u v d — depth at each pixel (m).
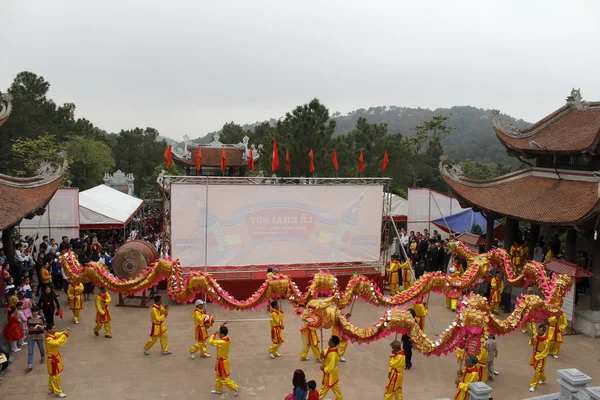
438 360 15.31
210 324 14.79
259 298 16.33
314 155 29.25
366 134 43.72
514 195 21.97
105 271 16.62
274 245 21.62
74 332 17.06
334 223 22.14
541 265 17.33
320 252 22.09
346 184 22.16
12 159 47.00
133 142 72.31
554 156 21.66
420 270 23.94
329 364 11.78
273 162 22.28
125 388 12.89
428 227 30.64
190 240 20.72
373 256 22.69
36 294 20.62
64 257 16.95
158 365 14.42
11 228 19.34
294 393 10.02
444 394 12.94
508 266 18.73
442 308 20.69
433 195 30.78
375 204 22.55
